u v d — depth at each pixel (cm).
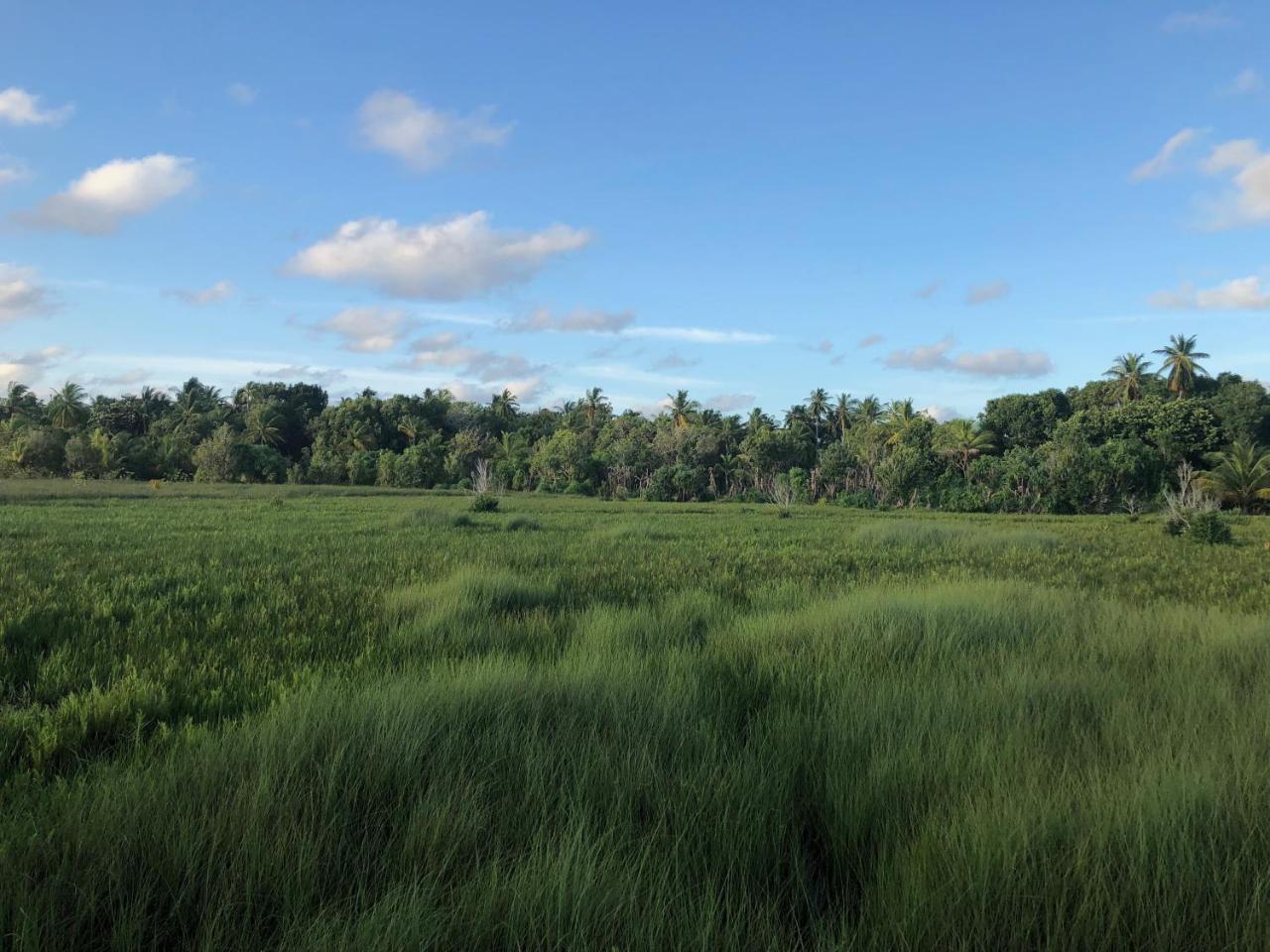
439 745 374
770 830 308
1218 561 1625
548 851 267
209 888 254
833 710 440
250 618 764
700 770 344
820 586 1077
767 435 8212
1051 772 346
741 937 240
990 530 2316
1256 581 1280
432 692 439
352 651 644
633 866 271
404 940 225
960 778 341
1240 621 758
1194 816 292
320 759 351
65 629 687
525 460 8894
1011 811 297
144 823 286
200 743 371
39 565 1138
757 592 1011
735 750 386
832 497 7262
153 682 503
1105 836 278
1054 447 6119
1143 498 5691
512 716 414
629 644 645
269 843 273
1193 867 260
